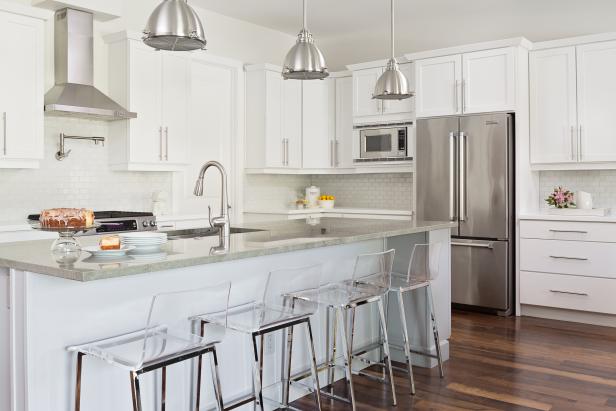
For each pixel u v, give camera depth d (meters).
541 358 3.76
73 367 2.10
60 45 4.36
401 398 3.09
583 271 4.66
